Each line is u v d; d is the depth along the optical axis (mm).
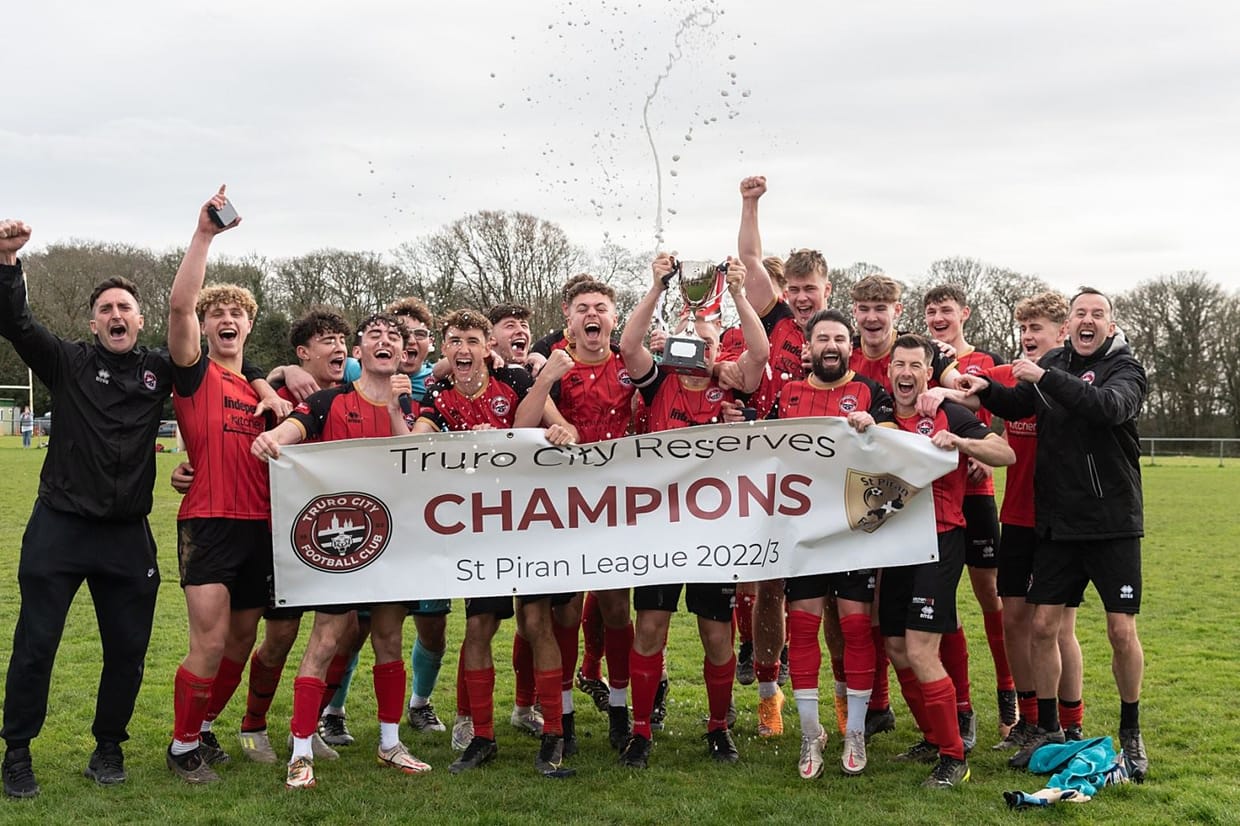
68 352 5703
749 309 6395
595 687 7801
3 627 10023
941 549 6070
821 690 8242
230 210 5828
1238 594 12695
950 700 5879
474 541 6203
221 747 6648
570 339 6910
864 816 5281
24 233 5367
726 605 6355
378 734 7082
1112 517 5961
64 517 5617
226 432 5996
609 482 6273
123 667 5801
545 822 5223
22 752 5590
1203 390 56125
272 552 6102
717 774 6086
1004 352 55938
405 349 7945
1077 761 5746
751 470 6262
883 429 6102
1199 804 5367
